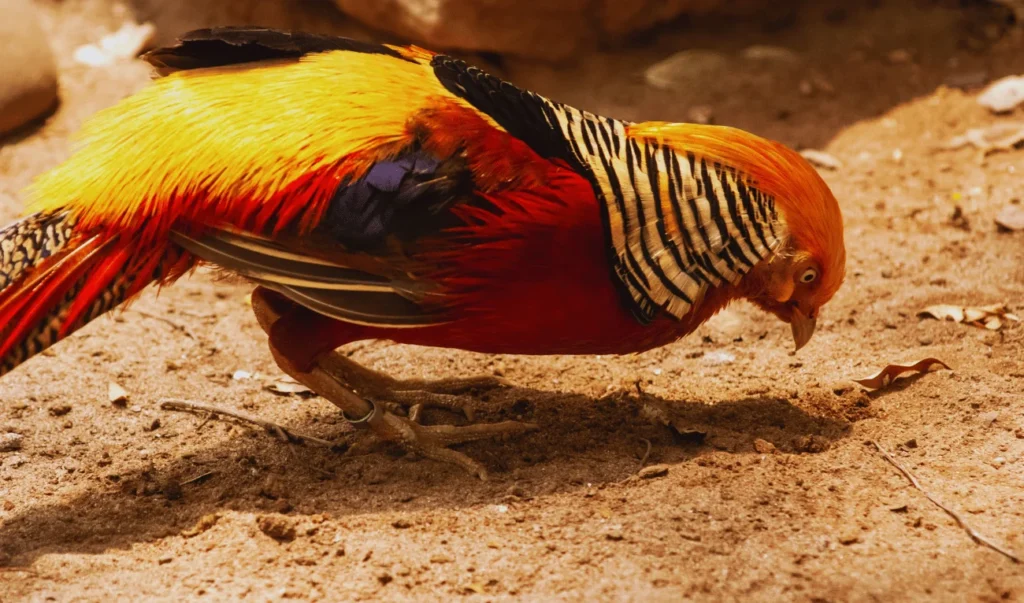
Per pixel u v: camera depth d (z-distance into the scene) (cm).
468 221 524
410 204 524
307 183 523
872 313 773
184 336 767
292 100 534
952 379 670
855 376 691
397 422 610
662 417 636
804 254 573
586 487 571
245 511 563
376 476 591
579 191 525
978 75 1109
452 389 685
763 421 641
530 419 651
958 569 494
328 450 625
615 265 535
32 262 532
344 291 538
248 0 1183
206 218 533
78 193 541
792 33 1224
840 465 585
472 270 529
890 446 603
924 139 1027
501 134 534
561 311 544
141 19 1220
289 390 697
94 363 725
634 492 561
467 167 526
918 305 778
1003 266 822
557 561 504
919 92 1102
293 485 591
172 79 563
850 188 959
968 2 1231
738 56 1187
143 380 709
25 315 529
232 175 525
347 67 549
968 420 625
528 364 728
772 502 546
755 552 507
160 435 647
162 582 500
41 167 1003
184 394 695
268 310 609
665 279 549
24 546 537
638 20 1188
